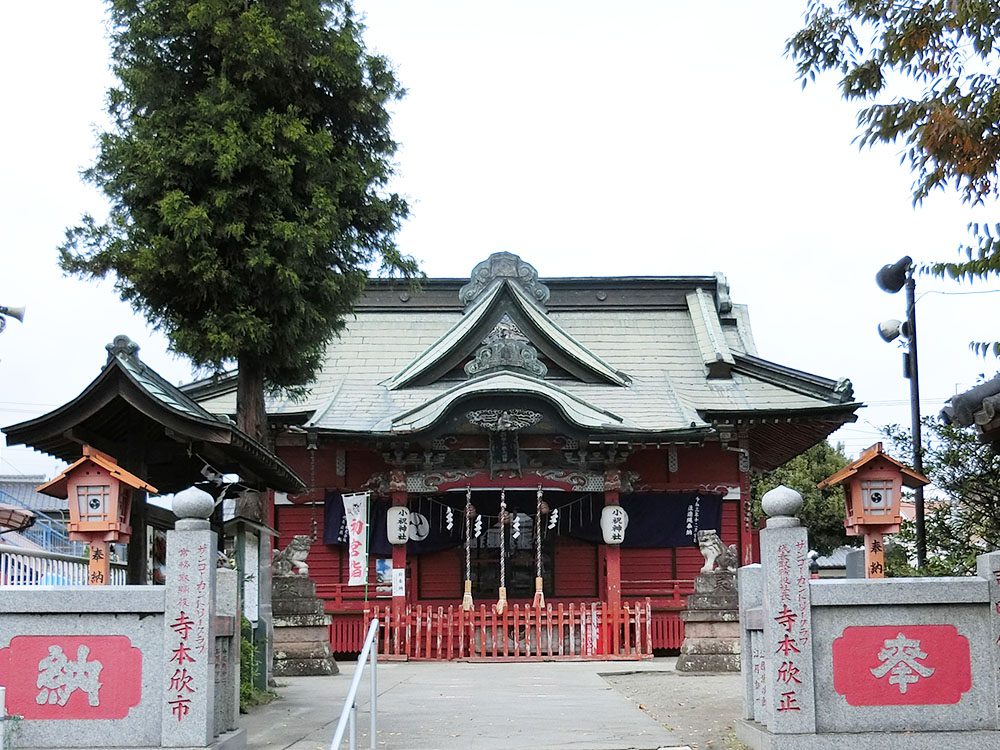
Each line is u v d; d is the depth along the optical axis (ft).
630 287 112.68
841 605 31.19
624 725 40.37
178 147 52.49
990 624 31.17
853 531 44.19
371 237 59.72
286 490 57.52
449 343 97.91
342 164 56.75
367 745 36.22
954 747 30.27
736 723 35.68
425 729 39.93
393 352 106.01
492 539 95.55
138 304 55.36
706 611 68.64
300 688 57.57
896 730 30.73
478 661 79.30
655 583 93.86
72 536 36.35
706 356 102.47
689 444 87.71
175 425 39.70
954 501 60.95
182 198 51.75
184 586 30.71
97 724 30.45
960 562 55.21
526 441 88.43
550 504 94.53
